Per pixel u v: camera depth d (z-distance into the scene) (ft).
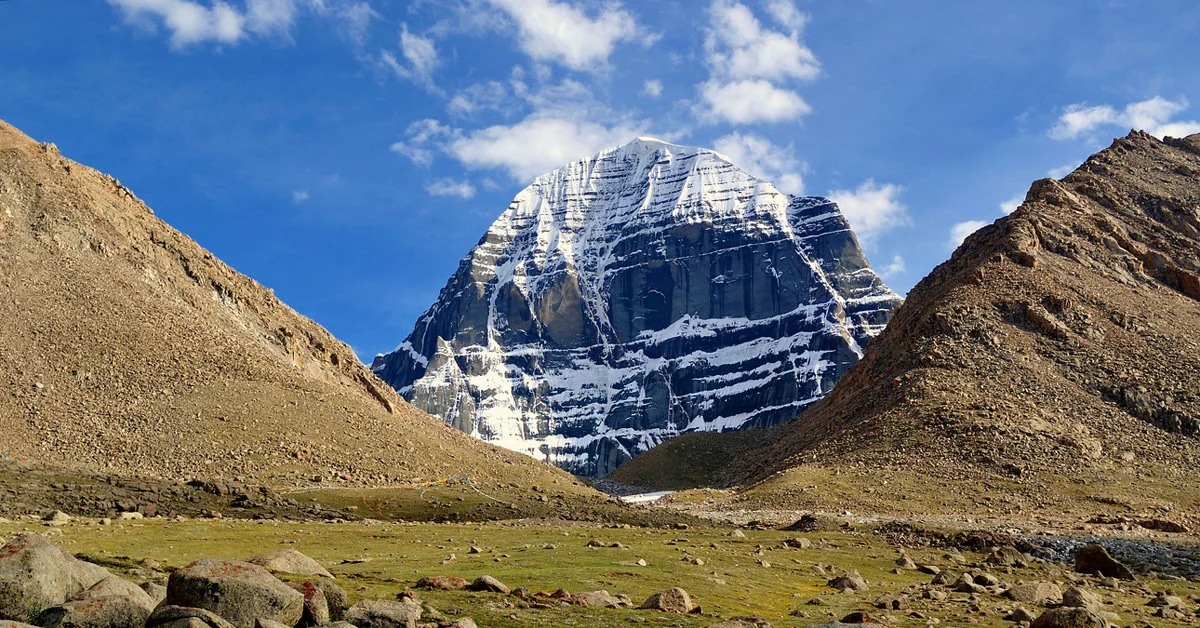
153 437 395.75
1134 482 461.37
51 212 524.52
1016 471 474.08
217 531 219.82
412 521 303.07
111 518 243.60
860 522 335.26
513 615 121.19
